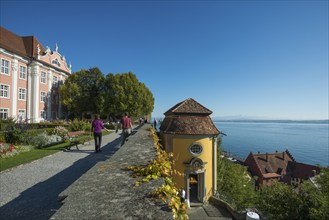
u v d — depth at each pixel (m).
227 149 97.81
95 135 12.14
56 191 6.38
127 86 41.66
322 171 17.70
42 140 14.70
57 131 17.73
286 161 53.16
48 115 41.31
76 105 41.53
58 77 45.78
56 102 44.62
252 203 20.83
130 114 41.59
